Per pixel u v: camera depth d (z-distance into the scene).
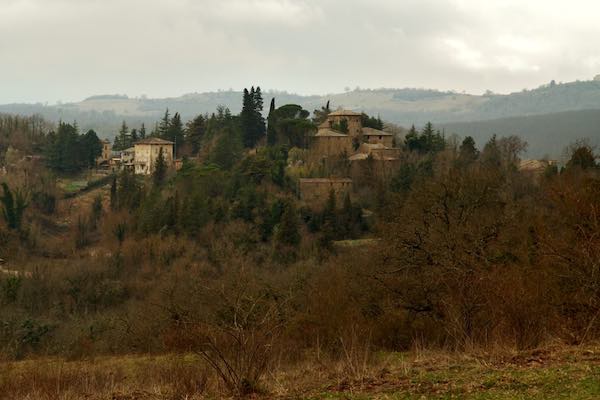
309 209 106.75
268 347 18.16
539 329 20.52
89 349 41.88
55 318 62.28
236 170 128.88
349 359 18.17
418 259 34.81
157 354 35.03
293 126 152.00
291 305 34.06
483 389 14.52
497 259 33.34
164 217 101.00
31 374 22.47
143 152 166.50
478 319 22.78
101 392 19.95
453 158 120.62
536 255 30.86
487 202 41.31
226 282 41.16
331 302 32.88
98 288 73.19
